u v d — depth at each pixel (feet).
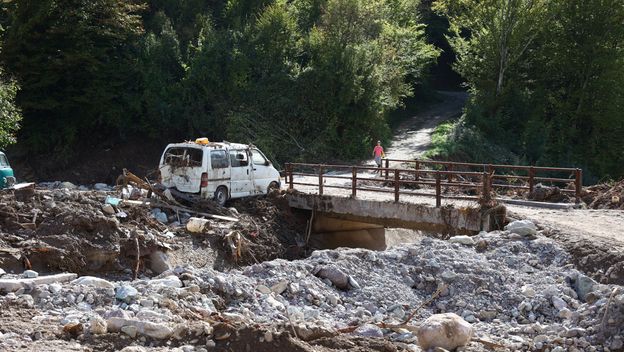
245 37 133.90
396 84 140.46
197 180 67.15
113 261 50.65
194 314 29.37
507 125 150.30
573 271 39.19
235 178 70.44
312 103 130.31
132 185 67.72
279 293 35.50
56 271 47.19
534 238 45.68
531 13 148.66
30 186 57.67
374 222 64.44
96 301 30.58
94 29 121.39
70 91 123.44
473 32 159.22
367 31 138.62
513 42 150.30
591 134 155.43
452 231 57.16
